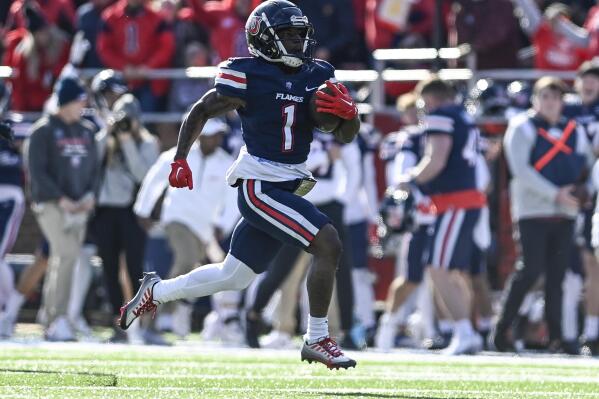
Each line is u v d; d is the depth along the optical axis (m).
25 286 37.94
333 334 36.81
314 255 20.17
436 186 33.22
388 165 39.09
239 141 38.09
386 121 41.38
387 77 41.47
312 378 23.53
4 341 34.56
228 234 36.75
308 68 20.84
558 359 31.20
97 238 37.03
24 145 41.97
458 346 33.44
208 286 21.41
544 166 34.62
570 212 34.75
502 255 39.97
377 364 28.17
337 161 34.47
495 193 39.81
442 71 40.81
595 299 35.97
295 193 20.86
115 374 23.31
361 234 38.56
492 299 39.91
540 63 41.81
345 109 20.19
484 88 40.19
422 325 38.09
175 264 36.06
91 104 41.22
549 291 35.09
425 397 20.17
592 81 36.25
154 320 36.25
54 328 36.00
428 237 35.19
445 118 32.97
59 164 36.09
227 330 38.22
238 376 23.69
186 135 20.67
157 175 35.81
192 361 27.62
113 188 36.75
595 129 35.97
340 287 35.00
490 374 25.59
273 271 33.97
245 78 20.48
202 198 36.03
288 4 20.52
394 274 41.00
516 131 34.91
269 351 31.80
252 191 20.52
